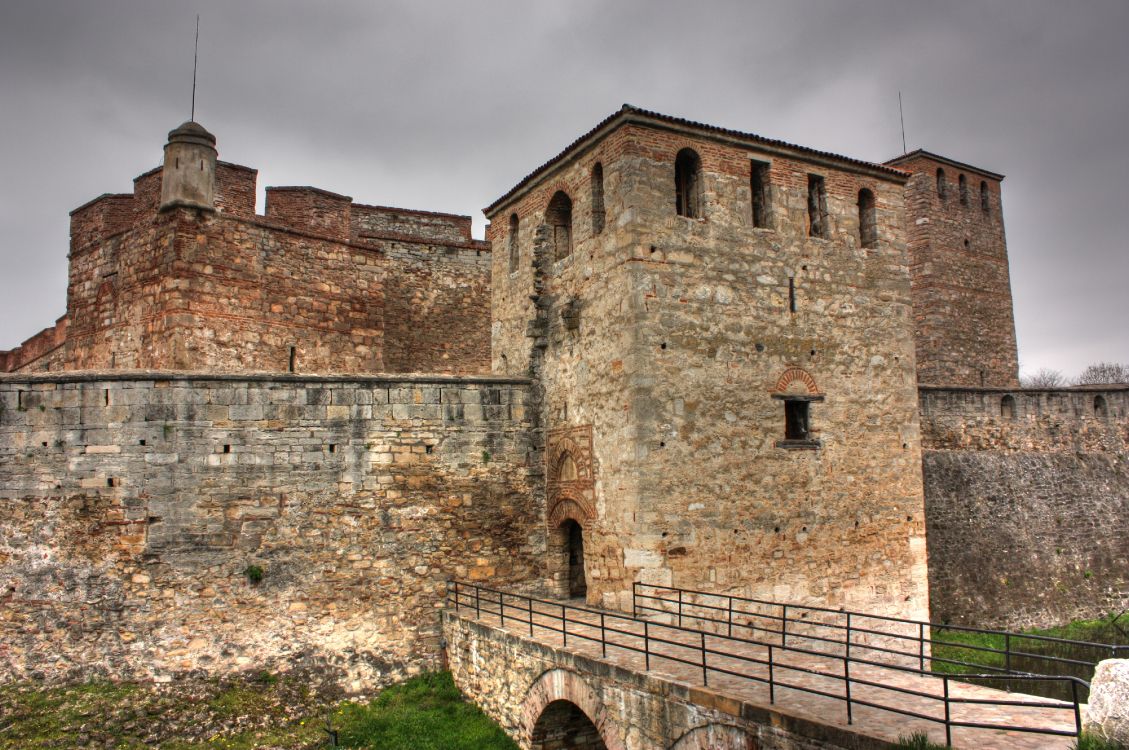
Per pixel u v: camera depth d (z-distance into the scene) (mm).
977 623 26125
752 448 18969
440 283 32000
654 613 17250
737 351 19094
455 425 20812
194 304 22750
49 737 15828
